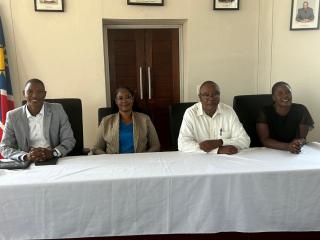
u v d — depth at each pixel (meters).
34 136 1.92
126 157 1.79
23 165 1.61
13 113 1.89
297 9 2.67
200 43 2.82
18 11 2.57
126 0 2.67
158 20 2.78
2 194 1.36
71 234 1.44
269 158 1.69
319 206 1.51
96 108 2.79
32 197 1.38
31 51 2.63
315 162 1.60
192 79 2.87
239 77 2.91
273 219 1.51
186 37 2.85
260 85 2.93
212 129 1.98
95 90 2.76
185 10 2.76
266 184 1.48
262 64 2.89
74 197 1.41
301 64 2.75
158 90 3.02
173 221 1.48
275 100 2.05
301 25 2.68
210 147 1.83
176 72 3.02
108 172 1.51
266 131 2.04
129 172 1.50
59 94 2.73
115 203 1.43
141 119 2.19
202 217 1.48
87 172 1.51
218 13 2.80
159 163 1.64
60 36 2.65
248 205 1.49
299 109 2.11
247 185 1.47
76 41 2.67
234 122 1.96
